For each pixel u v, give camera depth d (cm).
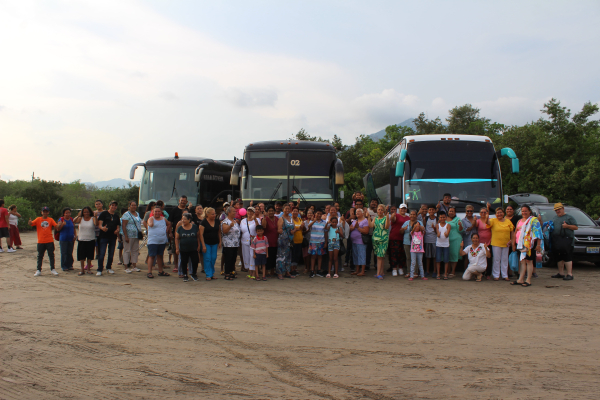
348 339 603
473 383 445
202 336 618
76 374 472
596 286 1038
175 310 782
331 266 1180
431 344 580
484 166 1285
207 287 1023
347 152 4919
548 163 2714
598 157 2612
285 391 426
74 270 1276
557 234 1145
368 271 1298
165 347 566
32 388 435
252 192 1442
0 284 1048
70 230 1255
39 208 3681
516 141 2777
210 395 417
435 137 1329
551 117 2827
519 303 847
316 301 867
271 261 1230
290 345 576
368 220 1195
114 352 546
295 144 1477
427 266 1180
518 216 1162
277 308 802
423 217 1203
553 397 412
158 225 1161
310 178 1452
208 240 1125
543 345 574
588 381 451
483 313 762
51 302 845
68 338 604
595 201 2412
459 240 1149
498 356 530
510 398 409
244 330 649
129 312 763
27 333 629
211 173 2172
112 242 1216
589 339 604
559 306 820
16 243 1852
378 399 408
